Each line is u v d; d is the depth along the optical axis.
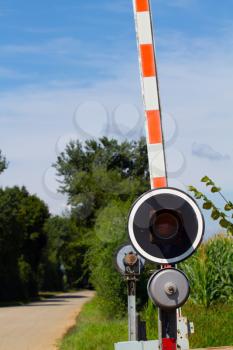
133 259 14.36
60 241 120.56
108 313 35.59
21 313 57.00
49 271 137.50
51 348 26.55
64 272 150.12
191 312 22.33
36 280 105.50
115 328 27.23
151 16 11.55
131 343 11.35
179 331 12.71
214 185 10.51
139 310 31.23
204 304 24.17
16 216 91.12
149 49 11.48
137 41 11.52
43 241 118.31
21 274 97.38
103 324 30.78
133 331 14.06
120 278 34.28
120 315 34.84
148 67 11.43
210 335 18.09
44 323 42.34
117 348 11.36
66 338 29.33
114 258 14.52
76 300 93.56
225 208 10.45
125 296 34.66
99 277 35.62
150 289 8.49
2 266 88.94
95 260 36.03
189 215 8.61
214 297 24.56
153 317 22.02
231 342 17.81
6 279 89.50
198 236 8.58
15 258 91.38
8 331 36.19
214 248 25.09
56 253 133.50
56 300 94.56
